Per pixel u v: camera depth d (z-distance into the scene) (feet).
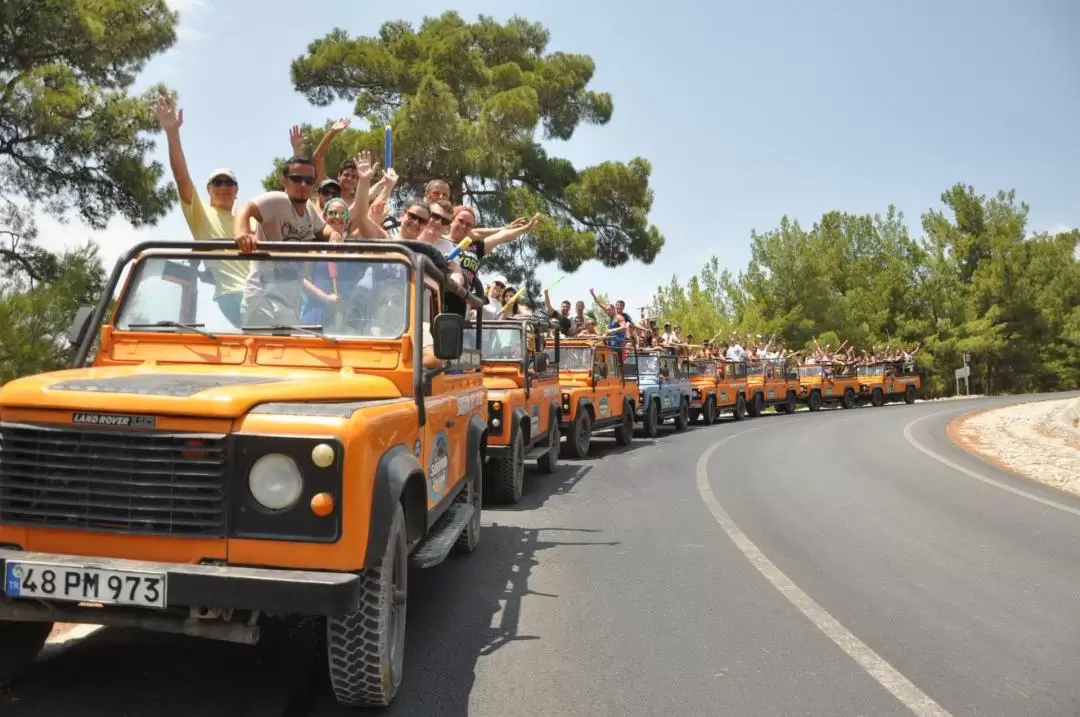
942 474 43.45
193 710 13.14
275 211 18.42
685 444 59.62
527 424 36.17
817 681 14.96
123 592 11.48
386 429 13.56
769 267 166.50
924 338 179.01
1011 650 16.66
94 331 15.80
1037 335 184.24
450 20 102.58
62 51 56.49
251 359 15.71
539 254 98.17
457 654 16.15
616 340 60.03
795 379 108.47
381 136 86.99
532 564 23.45
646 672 15.33
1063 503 34.47
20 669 14.40
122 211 59.57
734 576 22.29
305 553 11.94
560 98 105.81
